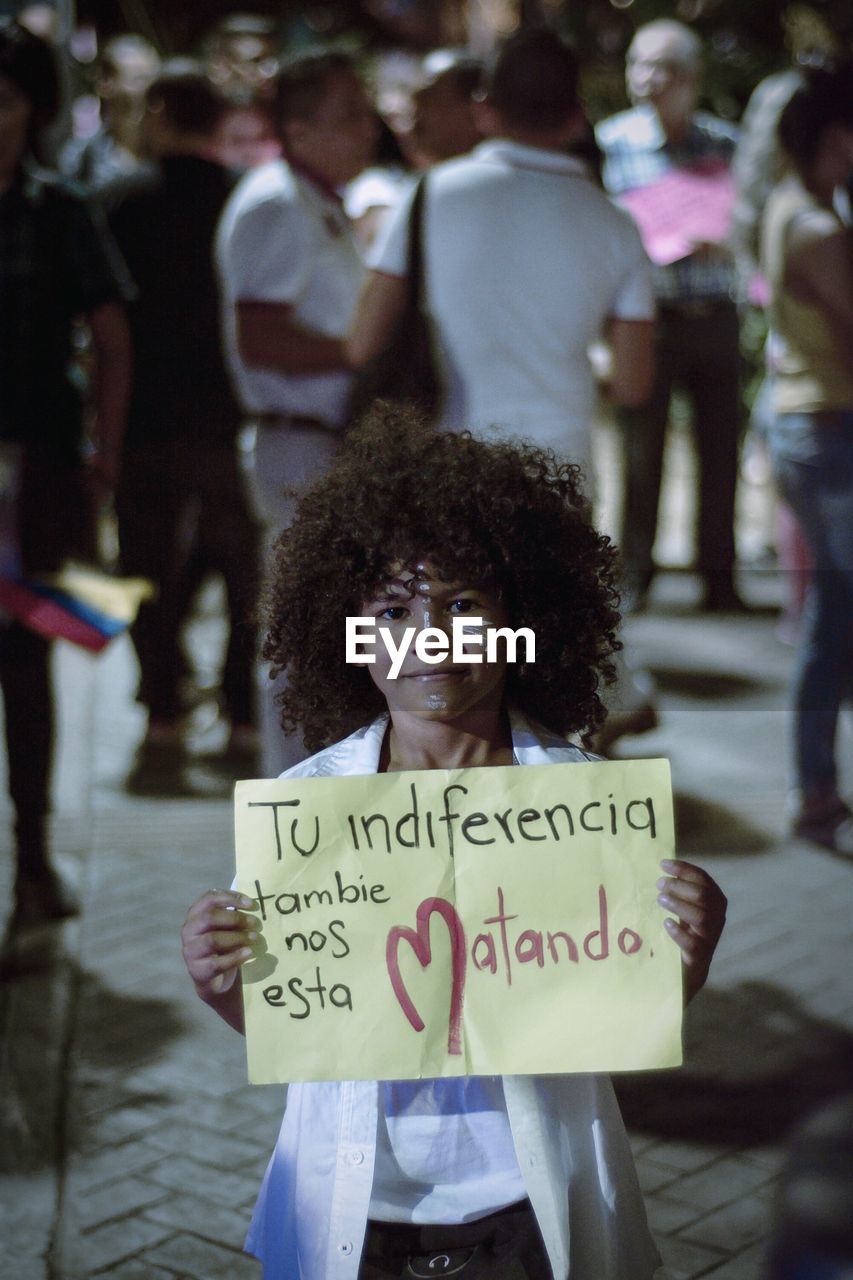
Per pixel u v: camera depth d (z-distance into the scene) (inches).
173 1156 127.7
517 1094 73.4
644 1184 123.0
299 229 164.1
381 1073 71.9
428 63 178.2
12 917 169.5
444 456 79.0
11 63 159.2
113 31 404.5
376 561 77.2
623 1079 138.7
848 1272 52.2
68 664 269.1
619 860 72.3
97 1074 139.9
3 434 161.5
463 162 151.1
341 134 165.8
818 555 185.8
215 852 189.5
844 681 188.5
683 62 262.4
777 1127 130.3
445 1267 75.0
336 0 467.8
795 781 191.2
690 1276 111.2
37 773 168.1
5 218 162.6
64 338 166.1
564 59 150.3
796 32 397.7
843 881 179.6
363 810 72.6
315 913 72.4
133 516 219.0
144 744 226.5
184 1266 113.7
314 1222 74.0
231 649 221.9
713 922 72.0
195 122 209.5
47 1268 113.1
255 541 220.8
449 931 72.4
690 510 376.2
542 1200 72.6
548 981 72.1
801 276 178.1
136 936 166.9
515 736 79.6
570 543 81.1
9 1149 128.2
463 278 148.4
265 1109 135.0
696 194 262.8
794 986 154.9
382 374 153.3
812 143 178.4
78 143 287.6
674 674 255.8
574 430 152.9
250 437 210.2
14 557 163.0
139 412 215.5
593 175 190.4
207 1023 149.5
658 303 273.4
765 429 204.2
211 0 450.3
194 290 212.1
